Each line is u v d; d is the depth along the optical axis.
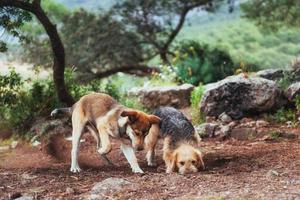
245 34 42.91
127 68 30.56
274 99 14.62
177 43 31.53
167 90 18.08
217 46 31.27
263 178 9.50
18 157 13.02
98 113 10.56
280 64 35.38
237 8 33.28
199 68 23.92
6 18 13.45
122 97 17.94
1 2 13.08
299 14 30.61
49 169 11.06
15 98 14.99
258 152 11.72
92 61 29.33
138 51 30.34
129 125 10.09
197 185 9.20
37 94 15.15
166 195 8.77
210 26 46.56
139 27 30.62
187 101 18.02
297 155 11.11
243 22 45.12
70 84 16.03
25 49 28.30
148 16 30.84
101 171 10.72
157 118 10.20
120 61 30.22
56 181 9.90
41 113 14.92
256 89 14.64
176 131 10.85
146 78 30.33
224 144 13.10
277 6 30.50
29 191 9.28
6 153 13.43
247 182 9.27
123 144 10.46
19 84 15.09
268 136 13.21
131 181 9.50
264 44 41.69
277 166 10.37
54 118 14.56
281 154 11.29
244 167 10.51
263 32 33.28
